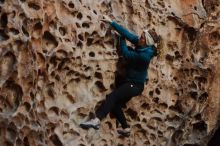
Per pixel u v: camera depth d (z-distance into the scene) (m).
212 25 7.41
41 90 5.86
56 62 5.96
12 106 5.62
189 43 7.18
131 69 6.10
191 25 7.17
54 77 5.98
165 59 6.96
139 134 6.79
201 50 7.33
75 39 6.10
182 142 7.27
